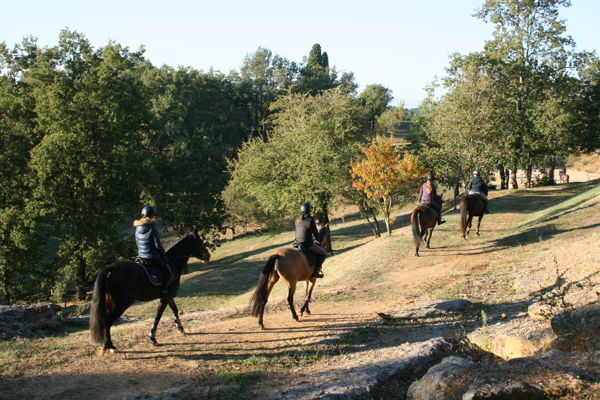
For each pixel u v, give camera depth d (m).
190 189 48.78
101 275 8.53
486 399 5.47
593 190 32.75
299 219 11.88
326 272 21.72
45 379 7.63
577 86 45.72
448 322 11.16
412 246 22.88
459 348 8.76
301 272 11.48
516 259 17.48
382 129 80.88
